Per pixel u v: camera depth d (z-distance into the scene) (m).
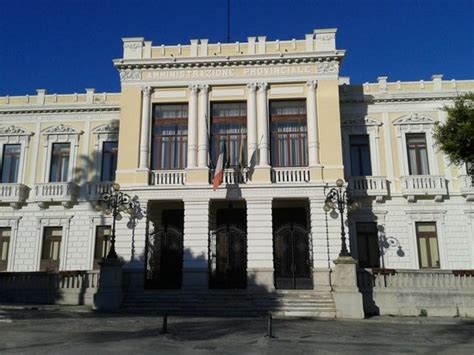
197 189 23.94
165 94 25.72
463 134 17.02
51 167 28.86
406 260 25.64
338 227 22.89
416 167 27.03
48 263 27.39
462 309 20.06
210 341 12.18
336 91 24.84
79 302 21.47
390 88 27.94
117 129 28.75
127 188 24.22
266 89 25.23
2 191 27.89
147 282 23.89
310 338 13.35
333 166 23.94
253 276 22.61
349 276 19.88
